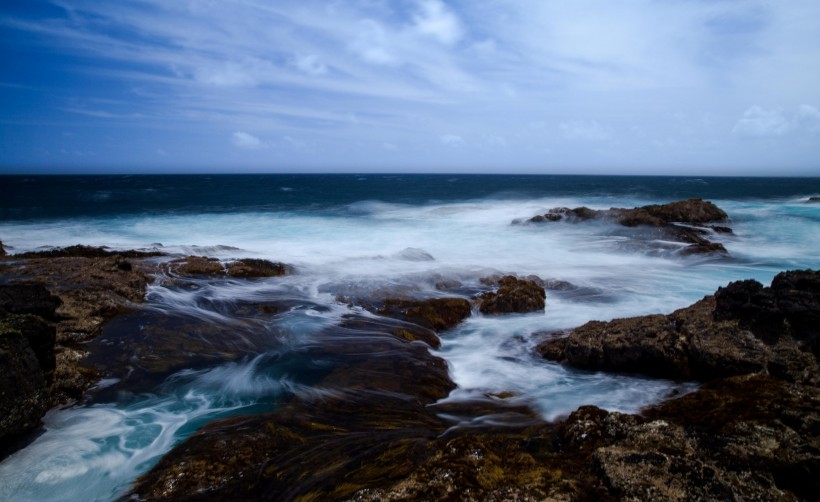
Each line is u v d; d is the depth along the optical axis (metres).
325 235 22.75
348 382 7.64
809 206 35.47
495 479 4.33
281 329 10.02
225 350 8.88
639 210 24.78
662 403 6.58
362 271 14.77
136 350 8.59
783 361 6.52
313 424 6.24
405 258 16.72
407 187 70.81
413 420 6.36
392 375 7.90
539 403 6.90
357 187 70.62
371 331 10.01
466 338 10.17
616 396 7.02
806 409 5.05
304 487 4.78
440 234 22.91
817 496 4.12
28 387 5.98
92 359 8.09
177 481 5.00
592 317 11.21
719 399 5.73
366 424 6.23
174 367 8.15
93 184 78.75
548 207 34.75
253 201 43.19
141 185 75.38
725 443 4.62
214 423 6.27
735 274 15.61
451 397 7.28
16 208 35.91
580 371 8.20
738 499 3.89
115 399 7.07
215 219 29.12
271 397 7.20
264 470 5.16
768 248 20.14
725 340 7.30
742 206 35.84
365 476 4.83
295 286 13.26
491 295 12.02
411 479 4.35
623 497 3.96
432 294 12.55
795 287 7.70
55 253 15.48
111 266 13.04
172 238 22.08
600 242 20.27
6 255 15.32
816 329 6.87
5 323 6.21
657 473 4.16
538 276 14.28
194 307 11.20
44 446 5.87
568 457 4.91
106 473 5.36
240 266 14.35
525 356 9.04
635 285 14.12
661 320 8.47
